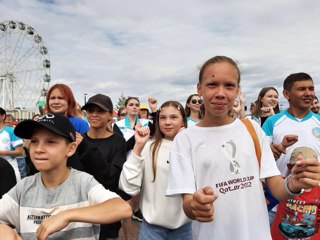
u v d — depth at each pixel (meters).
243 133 1.74
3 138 5.24
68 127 1.59
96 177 2.54
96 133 3.04
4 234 1.34
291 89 2.91
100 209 1.37
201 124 1.82
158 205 2.60
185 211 1.61
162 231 2.62
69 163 2.34
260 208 1.68
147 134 2.62
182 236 2.64
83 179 1.60
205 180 1.70
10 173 2.00
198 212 1.33
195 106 5.18
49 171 1.55
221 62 1.64
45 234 1.24
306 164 1.34
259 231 1.65
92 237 1.52
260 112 4.84
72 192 1.56
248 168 1.69
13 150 5.37
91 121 2.98
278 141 2.94
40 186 1.57
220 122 1.75
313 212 2.52
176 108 2.82
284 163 2.81
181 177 1.69
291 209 2.58
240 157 1.69
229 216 1.65
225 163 1.69
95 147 2.50
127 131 5.17
